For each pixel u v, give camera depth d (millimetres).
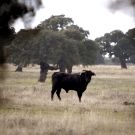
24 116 32594
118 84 97500
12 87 72938
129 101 52906
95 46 165125
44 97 54938
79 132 26062
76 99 53625
